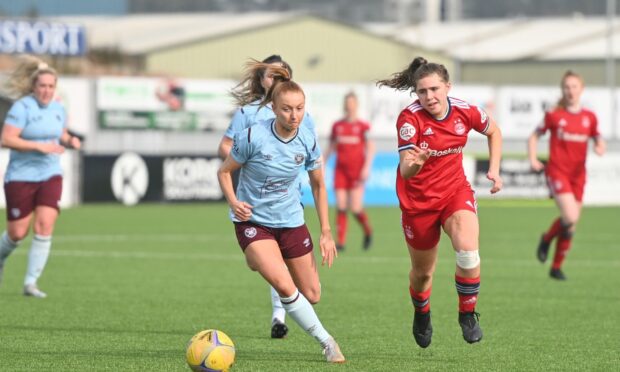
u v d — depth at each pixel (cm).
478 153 10906
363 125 6266
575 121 4844
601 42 17900
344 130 6241
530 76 17450
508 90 10888
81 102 9869
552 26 19662
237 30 16462
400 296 4241
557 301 4122
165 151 10225
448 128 2688
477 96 10806
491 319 3634
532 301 4119
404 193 2739
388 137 10612
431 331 2870
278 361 2753
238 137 2633
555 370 2662
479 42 19100
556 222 4847
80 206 9631
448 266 5516
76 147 4125
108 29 18275
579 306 3978
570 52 17512
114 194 9825
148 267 5262
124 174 9850
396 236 7356
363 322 3541
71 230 7344
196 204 10094
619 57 17062
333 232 7756
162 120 10194
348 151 6219
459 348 3009
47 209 4044
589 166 10762
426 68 2639
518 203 10700
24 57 3975
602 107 11119
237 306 3919
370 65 17212
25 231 4041
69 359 2781
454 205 2697
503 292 4406
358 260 5738
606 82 17062
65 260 5556
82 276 4862
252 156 2636
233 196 2659
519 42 18725
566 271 5253
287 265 2773
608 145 11138
